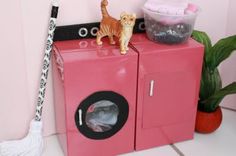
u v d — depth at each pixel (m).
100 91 1.47
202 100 1.76
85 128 1.52
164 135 1.70
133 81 1.51
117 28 1.46
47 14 1.53
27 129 1.71
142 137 1.66
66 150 1.57
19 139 1.71
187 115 1.69
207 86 1.71
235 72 1.92
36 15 1.51
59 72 1.48
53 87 1.66
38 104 1.60
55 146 1.70
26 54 1.56
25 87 1.62
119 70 1.46
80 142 1.55
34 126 1.62
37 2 1.49
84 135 1.54
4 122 1.65
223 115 1.97
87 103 1.47
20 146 1.61
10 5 1.43
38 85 1.65
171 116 1.66
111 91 1.49
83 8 1.58
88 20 1.61
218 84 1.71
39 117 1.62
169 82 1.57
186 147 1.71
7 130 1.67
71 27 1.56
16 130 1.69
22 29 1.50
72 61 1.37
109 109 1.54
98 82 1.45
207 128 1.77
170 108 1.64
